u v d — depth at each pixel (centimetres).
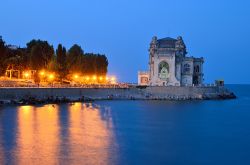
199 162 7912
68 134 10188
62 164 7475
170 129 11700
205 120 14125
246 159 8138
